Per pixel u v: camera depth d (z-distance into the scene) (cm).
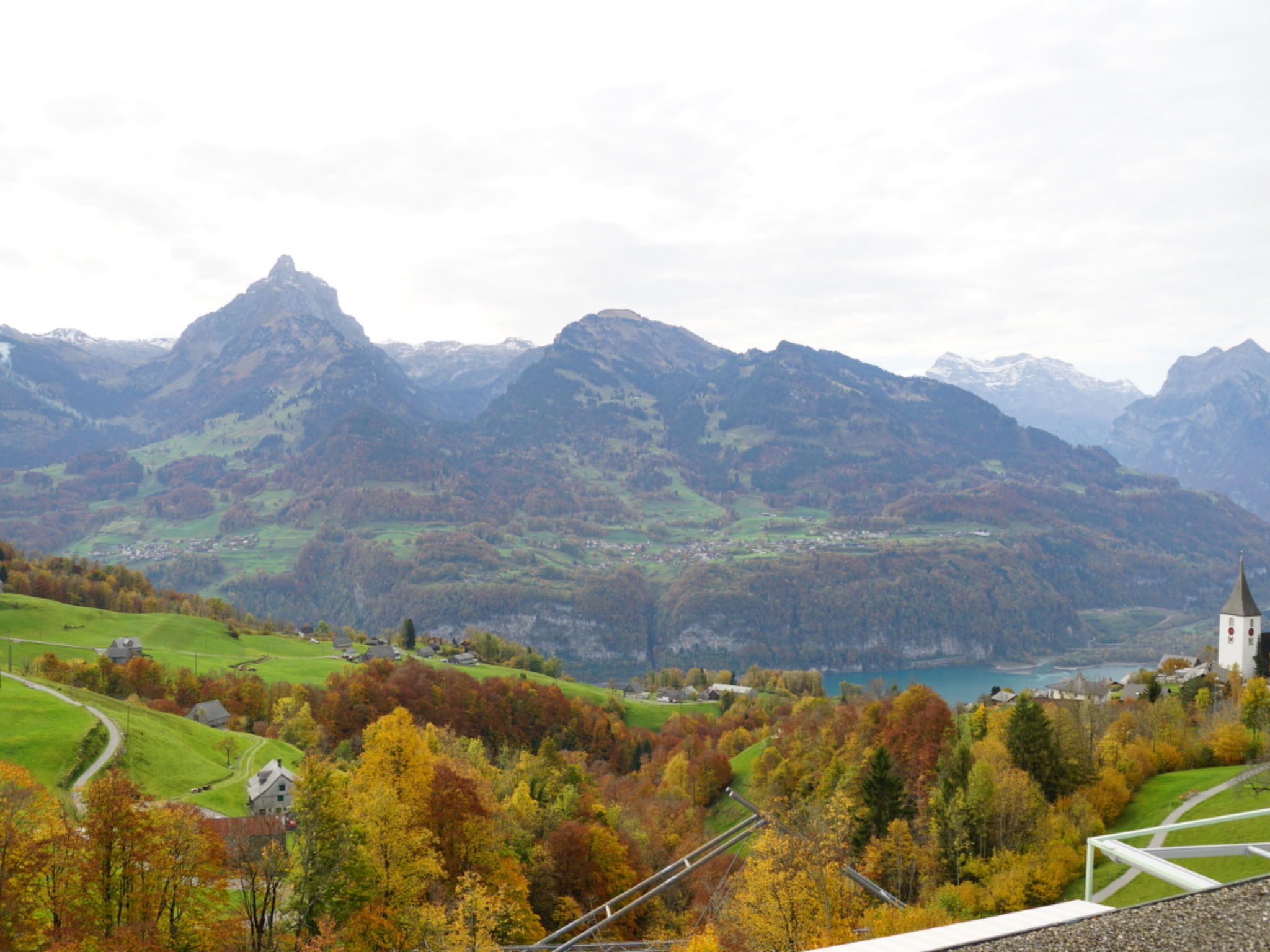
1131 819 8300
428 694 17412
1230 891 2777
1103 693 17425
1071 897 6788
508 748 15038
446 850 7162
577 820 9475
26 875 4219
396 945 5691
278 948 5125
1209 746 9931
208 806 8644
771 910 5994
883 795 8775
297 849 5834
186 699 15175
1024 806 7825
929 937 2555
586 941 7100
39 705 9994
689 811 12669
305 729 13500
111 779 4688
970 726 11106
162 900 4641
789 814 8631
